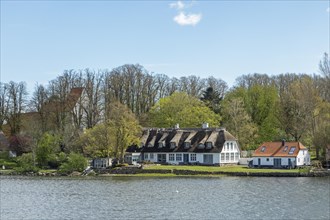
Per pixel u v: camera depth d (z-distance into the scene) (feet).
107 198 276.21
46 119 525.34
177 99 549.95
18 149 529.45
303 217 213.46
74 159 440.45
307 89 475.72
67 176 424.46
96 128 459.32
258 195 276.82
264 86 566.36
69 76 547.90
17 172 448.24
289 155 426.51
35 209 243.81
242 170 406.62
